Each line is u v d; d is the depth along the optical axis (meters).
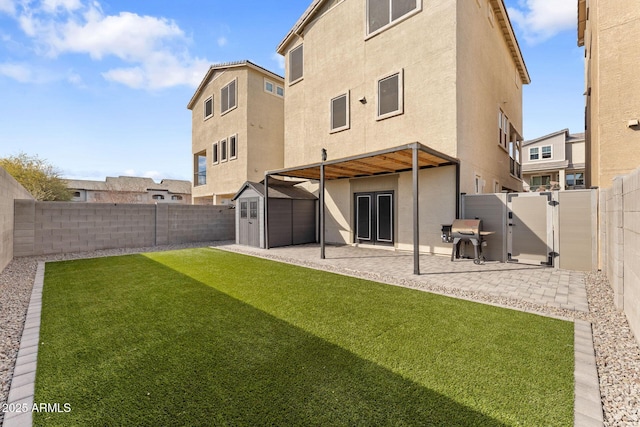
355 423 1.93
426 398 2.18
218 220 13.91
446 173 8.70
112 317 3.88
